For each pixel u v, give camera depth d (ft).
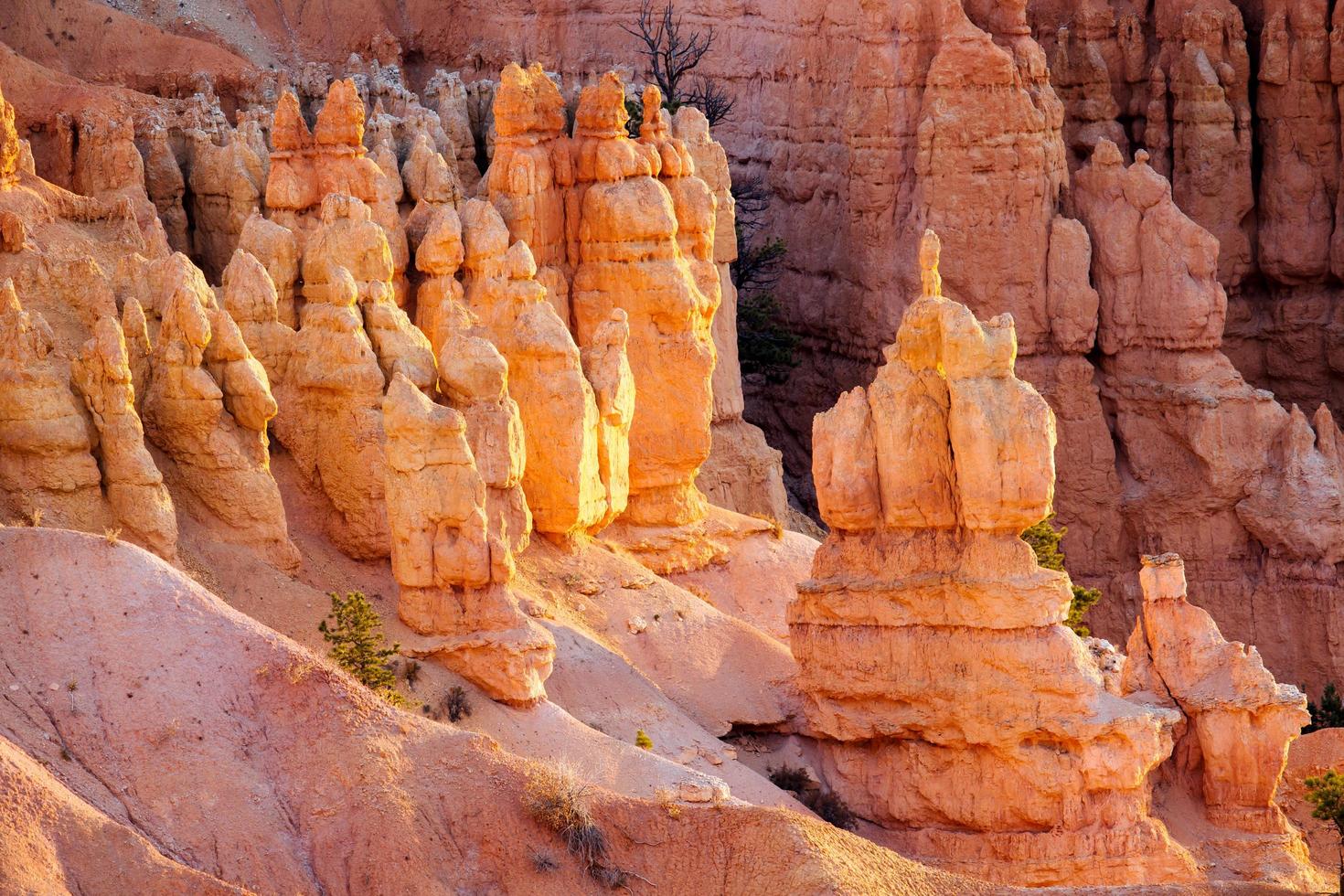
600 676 194.80
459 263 219.20
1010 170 294.87
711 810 160.04
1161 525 296.71
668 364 228.43
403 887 147.33
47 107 285.02
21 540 156.87
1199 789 201.87
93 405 176.76
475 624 181.57
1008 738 192.24
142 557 158.81
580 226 229.86
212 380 184.34
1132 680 204.23
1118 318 298.56
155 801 146.41
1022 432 190.19
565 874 152.35
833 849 158.61
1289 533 291.38
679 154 235.20
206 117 272.10
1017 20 302.45
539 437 209.87
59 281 194.29
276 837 147.43
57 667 151.33
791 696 207.92
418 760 154.40
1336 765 214.07
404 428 181.16
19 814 135.54
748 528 236.02
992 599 191.93
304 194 222.48
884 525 197.77
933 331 195.11
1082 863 191.31
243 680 153.99
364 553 194.29
